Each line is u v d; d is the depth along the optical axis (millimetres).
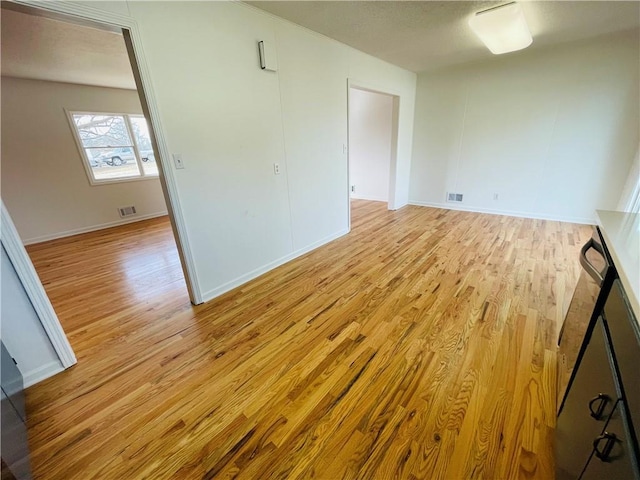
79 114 4566
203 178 2285
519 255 3158
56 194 4465
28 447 1290
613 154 3771
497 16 2494
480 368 1651
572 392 1098
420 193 5602
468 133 4766
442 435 1289
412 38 3184
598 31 3248
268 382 1619
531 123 4203
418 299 2373
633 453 601
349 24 2773
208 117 2223
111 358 1849
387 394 1509
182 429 1369
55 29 2455
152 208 5633
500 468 1154
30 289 1584
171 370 1734
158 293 2668
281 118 2812
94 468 1218
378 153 6043
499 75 4258
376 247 3561
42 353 1681
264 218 2875
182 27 1964
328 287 2635
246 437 1321
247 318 2221
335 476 1155
